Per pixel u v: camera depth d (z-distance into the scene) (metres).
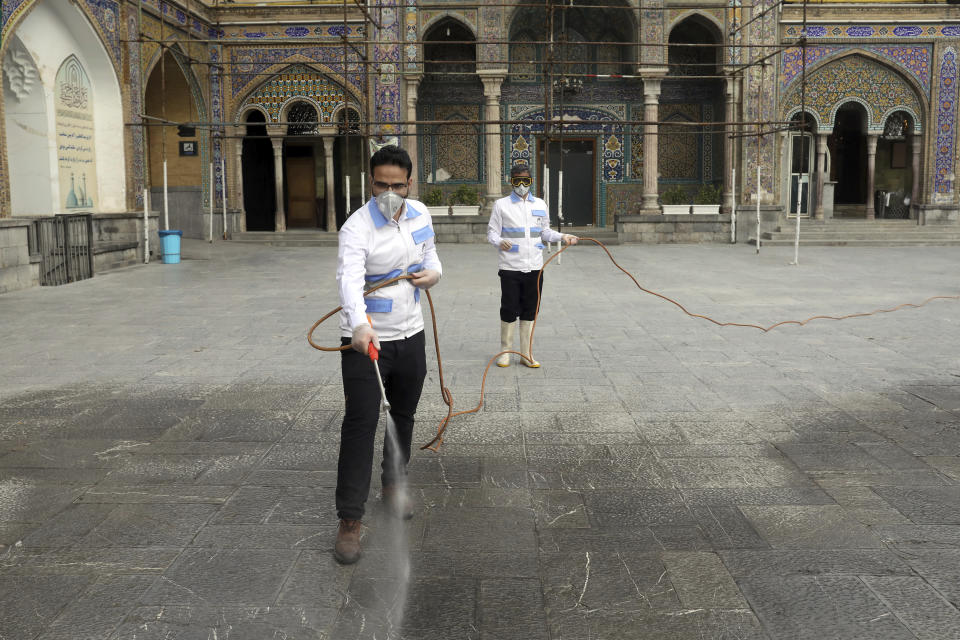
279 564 2.71
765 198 19.19
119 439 4.08
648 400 4.83
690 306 8.73
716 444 3.98
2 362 5.92
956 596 2.45
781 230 18.75
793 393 4.98
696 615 2.36
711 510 3.15
